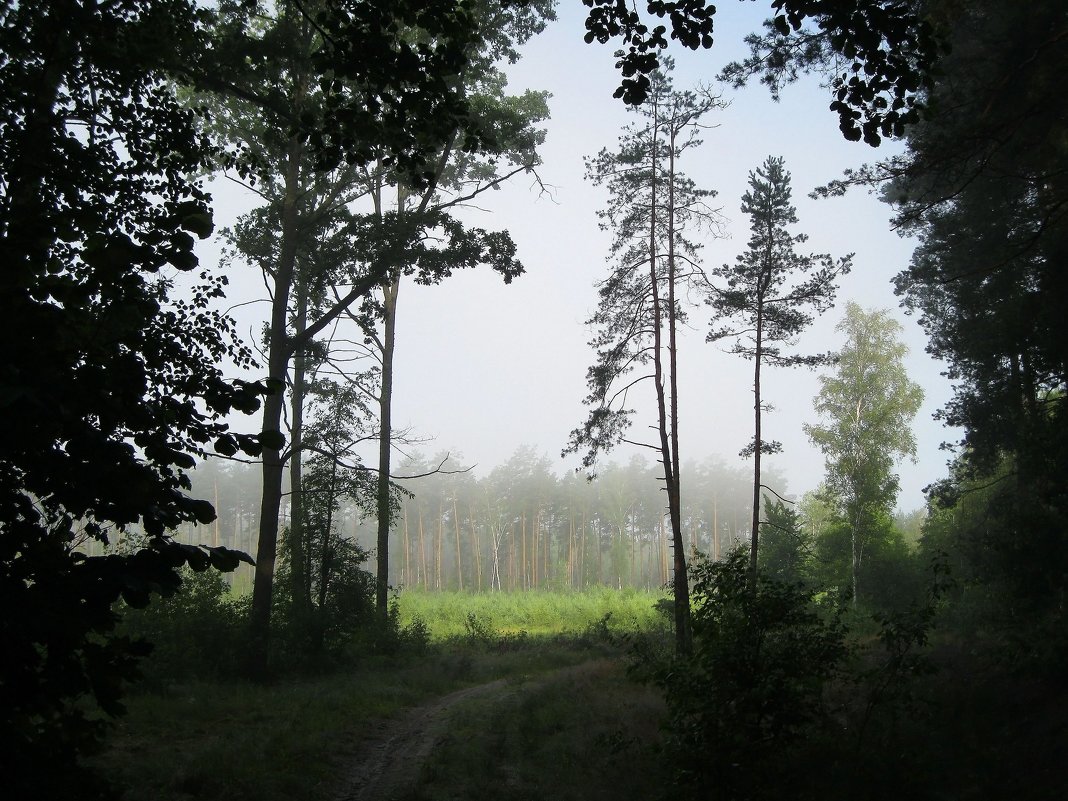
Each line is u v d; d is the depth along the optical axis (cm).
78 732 270
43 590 257
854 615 2948
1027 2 1286
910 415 4150
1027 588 1636
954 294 2242
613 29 725
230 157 990
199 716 1307
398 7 687
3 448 253
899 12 654
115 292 299
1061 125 1291
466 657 2586
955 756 1048
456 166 2755
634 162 2530
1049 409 1845
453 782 1058
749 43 1228
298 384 2805
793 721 771
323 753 1134
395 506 2838
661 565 9481
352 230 2064
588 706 1491
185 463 296
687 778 772
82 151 394
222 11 1720
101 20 536
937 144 1321
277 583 2434
